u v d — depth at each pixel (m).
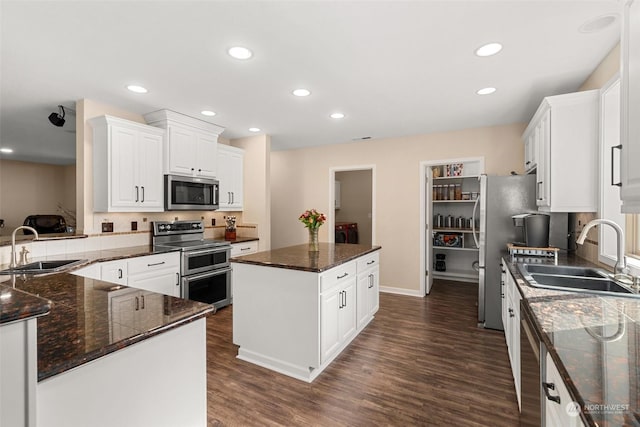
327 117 3.66
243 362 2.54
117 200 3.06
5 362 0.65
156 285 3.20
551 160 2.44
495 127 4.02
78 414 0.89
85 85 2.69
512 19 1.77
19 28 1.83
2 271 2.14
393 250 4.69
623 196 1.22
